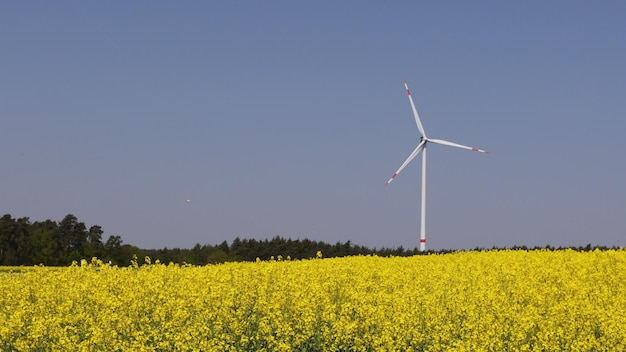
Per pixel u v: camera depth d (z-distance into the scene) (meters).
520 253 38.84
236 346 17.38
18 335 16.91
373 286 23.69
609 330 18.27
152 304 19.78
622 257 31.86
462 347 16.70
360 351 17.88
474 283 25.39
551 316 20.03
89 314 18.39
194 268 25.50
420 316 19.75
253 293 20.72
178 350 16.34
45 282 22.41
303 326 18.53
